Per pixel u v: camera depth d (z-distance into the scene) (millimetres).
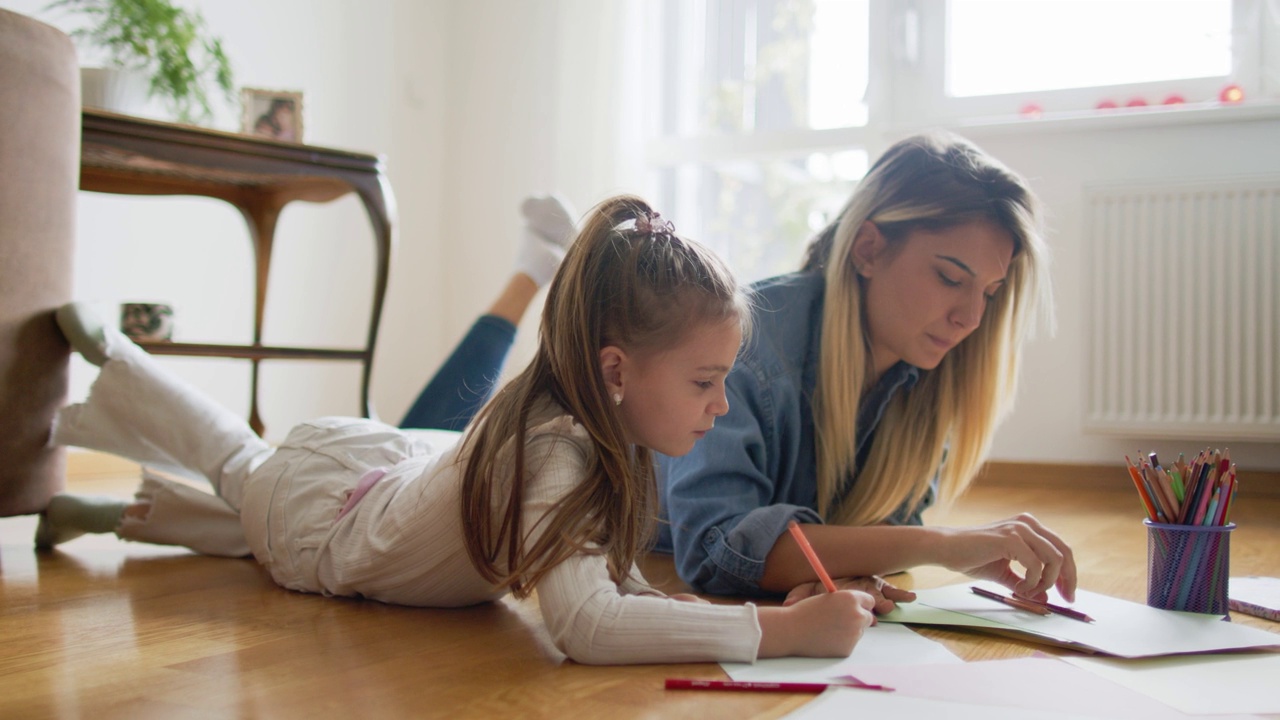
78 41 2326
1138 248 2533
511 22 3375
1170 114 2504
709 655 870
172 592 1222
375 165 2160
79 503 1464
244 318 2818
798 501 1329
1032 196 1284
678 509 1215
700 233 3100
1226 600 1054
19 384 1424
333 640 989
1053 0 2764
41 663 904
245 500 1315
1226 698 782
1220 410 2467
